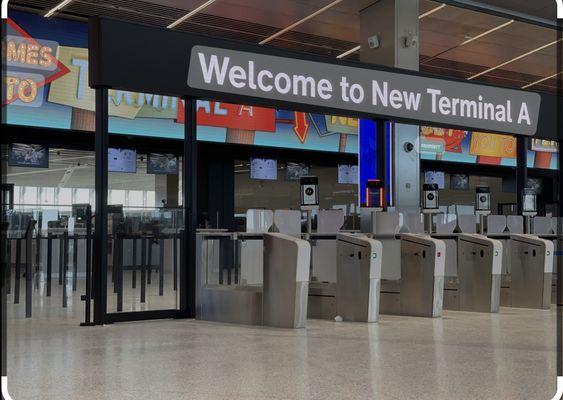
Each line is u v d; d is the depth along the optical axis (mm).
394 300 7898
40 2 11195
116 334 5941
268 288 6648
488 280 8086
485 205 9766
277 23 11930
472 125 9641
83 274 8273
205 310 7234
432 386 3646
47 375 3980
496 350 4961
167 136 13812
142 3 10953
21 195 26453
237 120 14695
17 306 7859
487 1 11023
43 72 12094
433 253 7527
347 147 16250
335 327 6523
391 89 8891
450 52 13852
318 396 3406
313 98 8164
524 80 16344
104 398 3367
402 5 10242
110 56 6711
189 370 4145
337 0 10516
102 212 6703
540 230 10453
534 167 19703
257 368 4211
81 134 13453
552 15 11695
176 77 7105
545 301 8438
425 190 8930
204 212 16297
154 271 7168
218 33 12547
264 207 21984
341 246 7242
